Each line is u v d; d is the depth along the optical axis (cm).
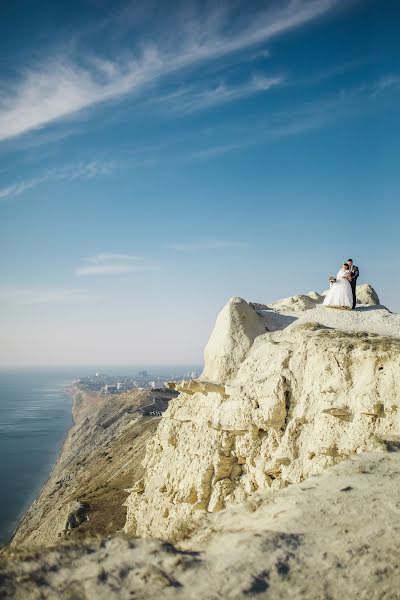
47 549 619
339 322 1750
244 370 1672
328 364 1393
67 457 10888
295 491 852
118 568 571
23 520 6800
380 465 952
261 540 643
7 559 590
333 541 643
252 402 1501
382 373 1280
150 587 534
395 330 1600
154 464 2070
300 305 2348
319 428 1320
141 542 659
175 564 588
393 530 668
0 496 8562
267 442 1441
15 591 517
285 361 1527
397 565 581
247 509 808
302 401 1406
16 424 18675
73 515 3944
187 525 796
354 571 571
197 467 1609
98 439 10769
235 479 1520
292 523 702
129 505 2191
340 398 1328
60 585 536
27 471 10656
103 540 663
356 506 753
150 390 15188
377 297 2311
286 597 522
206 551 650
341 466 970
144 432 7531
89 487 5444
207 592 527
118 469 5659
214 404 1689
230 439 1556
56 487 7569
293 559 597
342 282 1919
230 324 1875
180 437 1847
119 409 13762
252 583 541
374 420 1242
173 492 1745
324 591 532
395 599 517
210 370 1902
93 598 512
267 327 1956
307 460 1299
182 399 1977
